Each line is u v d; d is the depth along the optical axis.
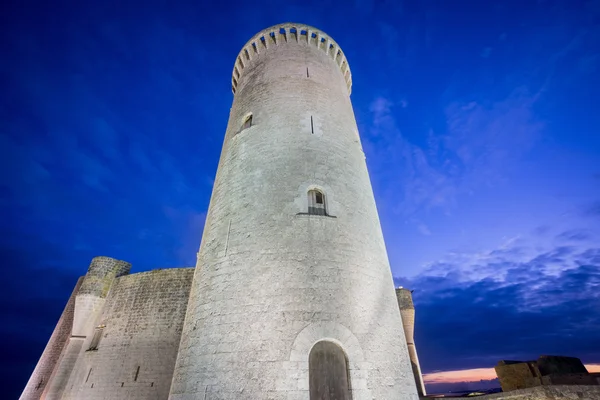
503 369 16.94
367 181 14.45
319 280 9.86
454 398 15.53
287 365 8.43
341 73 19.91
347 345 9.02
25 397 23.94
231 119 17.83
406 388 9.39
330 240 10.79
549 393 12.28
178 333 20.94
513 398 13.16
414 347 24.73
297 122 14.20
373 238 12.12
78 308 23.97
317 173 12.48
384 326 10.08
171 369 19.69
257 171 12.74
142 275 24.47
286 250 10.34
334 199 11.96
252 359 8.70
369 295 10.38
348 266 10.49
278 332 8.94
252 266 10.31
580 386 11.91
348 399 8.54
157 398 18.89
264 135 13.92
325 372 8.80
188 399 9.02
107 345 21.98
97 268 25.48
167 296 22.73
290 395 8.06
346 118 16.00
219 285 10.52
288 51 18.33
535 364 15.98
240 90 18.53
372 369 8.98
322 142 13.68
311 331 8.96
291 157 12.79
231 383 8.55
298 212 11.24
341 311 9.52
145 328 21.73
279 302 9.41
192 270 23.31
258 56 19.30
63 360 22.20
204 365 9.24
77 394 20.56
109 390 19.92
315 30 19.45
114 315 23.33
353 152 14.54
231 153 14.70
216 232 12.27
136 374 20.02
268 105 15.28
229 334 9.35
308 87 16.09
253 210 11.62
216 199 13.72
